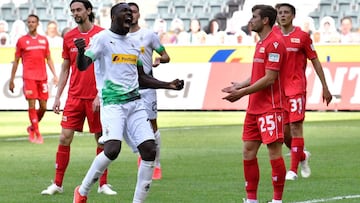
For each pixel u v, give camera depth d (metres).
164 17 66.25
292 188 24.28
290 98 26.69
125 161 31.80
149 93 26.28
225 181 25.86
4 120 52.16
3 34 66.31
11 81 40.44
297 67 26.97
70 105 23.75
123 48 19.42
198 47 56.78
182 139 40.03
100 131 23.83
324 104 54.66
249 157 20.45
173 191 23.77
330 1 63.34
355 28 62.81
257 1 63.75
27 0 67.44
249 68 55.72
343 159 31.67
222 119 51.47
